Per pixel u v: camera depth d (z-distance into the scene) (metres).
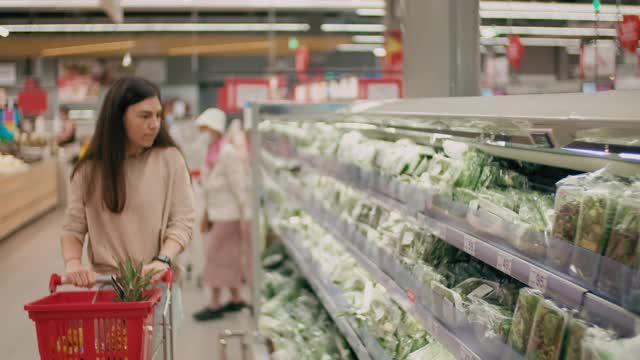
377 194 2.87
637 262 1.21
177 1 13.09
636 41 3.00
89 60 18.38
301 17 18.56
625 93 1.41
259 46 19.09
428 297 2.15
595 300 1.28
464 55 3.18
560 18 7.02
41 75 18.14
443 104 2.27
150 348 2.29
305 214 4.88
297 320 4.23
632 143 1.17
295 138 4.99
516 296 1.93
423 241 2.40
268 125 6.08
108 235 3.01
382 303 2.79
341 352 3.63
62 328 2.15
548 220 1.63
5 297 6.78
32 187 12.02
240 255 6.25
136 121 2.90
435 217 2.20
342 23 18.55
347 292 3.26
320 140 4.22
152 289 2.41
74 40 18.03
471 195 1.99
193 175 9.83
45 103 13.47
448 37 3.17
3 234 10.11
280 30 18.83
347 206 3.37
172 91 19.11
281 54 19.16
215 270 6.20
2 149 11.80
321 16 18.55
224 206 6.22
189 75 19.17
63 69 18.22
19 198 11.09
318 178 4.25
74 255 2.91
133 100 2.89
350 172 3.32
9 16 17.39
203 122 6.61
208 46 18.91
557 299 1.42
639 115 1.14
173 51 18.80
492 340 1.70
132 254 3.01
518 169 2.27
